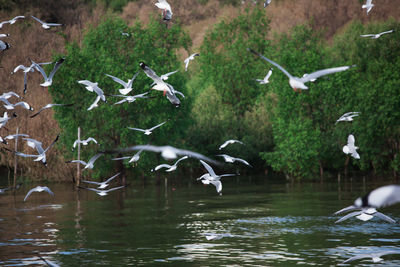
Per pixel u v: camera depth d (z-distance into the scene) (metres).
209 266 16.33
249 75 73.62
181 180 54.66
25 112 50.53
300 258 17.23
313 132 50.78
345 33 65.81
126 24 49.16
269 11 87.44
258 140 61.03
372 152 51.06
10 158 51.31
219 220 25.89
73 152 46.69
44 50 60.50
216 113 64.00
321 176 51.97
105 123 46.28
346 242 19.77
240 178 57.50
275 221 25.25
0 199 37.03
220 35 77.06
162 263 16.80
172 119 49.00
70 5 79.94
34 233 22.52
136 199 36.69
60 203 34.41
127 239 21.02
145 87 45.12
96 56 47.31
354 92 51.94
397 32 58.69
